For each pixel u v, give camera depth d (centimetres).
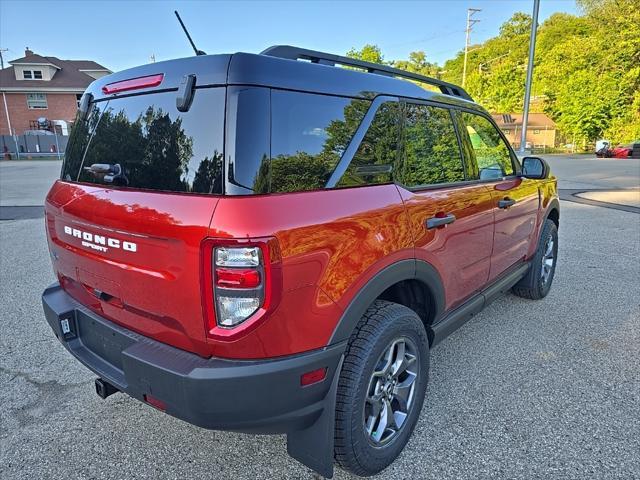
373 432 212
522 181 349
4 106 3838
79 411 271
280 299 160
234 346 160
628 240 691
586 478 212
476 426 251
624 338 358
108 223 189
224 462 228
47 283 503
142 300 183
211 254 156
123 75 209
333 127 191
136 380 180
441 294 250
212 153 163
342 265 180
